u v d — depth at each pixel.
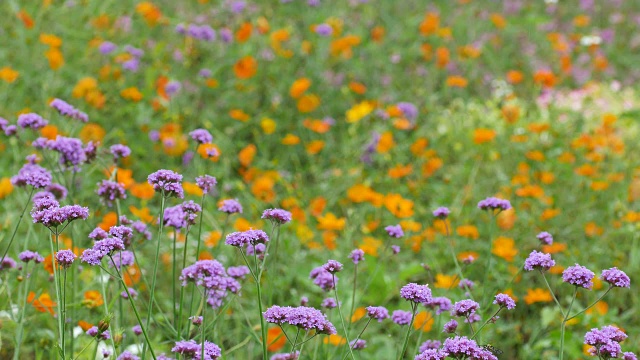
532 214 8.35
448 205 8.62
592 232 7.75
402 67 12.75
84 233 6.14
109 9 12.09
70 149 4.70
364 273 7.01
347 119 10.32
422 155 9.28
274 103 10.50
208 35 10.73
